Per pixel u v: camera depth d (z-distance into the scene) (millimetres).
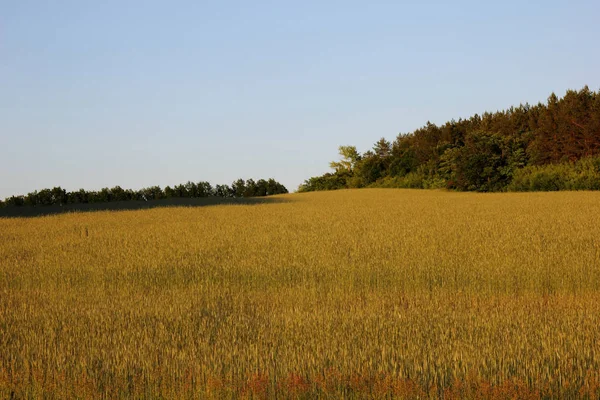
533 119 79000
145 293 13062
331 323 9016
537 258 14867
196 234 22859
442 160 73562
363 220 27344
